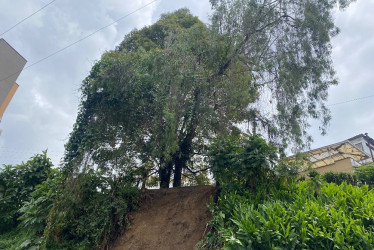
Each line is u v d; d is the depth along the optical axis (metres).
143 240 9.25
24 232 10.55
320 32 10.55
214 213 8.29
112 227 9.73
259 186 8.72
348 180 12.05
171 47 11.45
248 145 9.12
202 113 10.76
